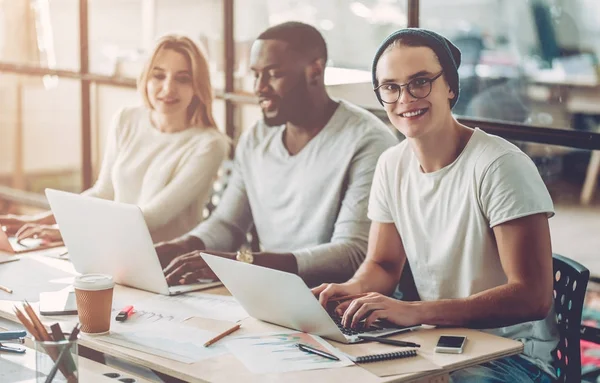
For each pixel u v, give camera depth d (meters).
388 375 1.79
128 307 2.24
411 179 2.43
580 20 5.64
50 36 4.97
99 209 2.43
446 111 2.30
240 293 2.16
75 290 2.04
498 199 2.22
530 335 2.36
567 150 4.77
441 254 2.38
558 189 4.84
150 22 4.54
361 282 2.43
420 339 2.04
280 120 3.04
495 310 2.13
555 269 2.36
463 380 2.20
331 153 2.96
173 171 3.29
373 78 2.36
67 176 6.25
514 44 5.86
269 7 3.89
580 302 2.23
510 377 2.21
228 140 3.39
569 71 5.48
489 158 2.26
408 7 3.06
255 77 3.08
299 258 2.77
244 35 3.83
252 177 3.17
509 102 5.21
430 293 2.45
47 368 1.69
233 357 1.89
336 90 3.36
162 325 2.13
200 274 2.62
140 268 2.46
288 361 1.87
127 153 3.40
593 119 5.00
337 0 3.98
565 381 2.27
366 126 2.93
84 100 4.21
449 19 6.42
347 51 3.97
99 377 1.83
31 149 6.09
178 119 3.33
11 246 2.89
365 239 2.86
